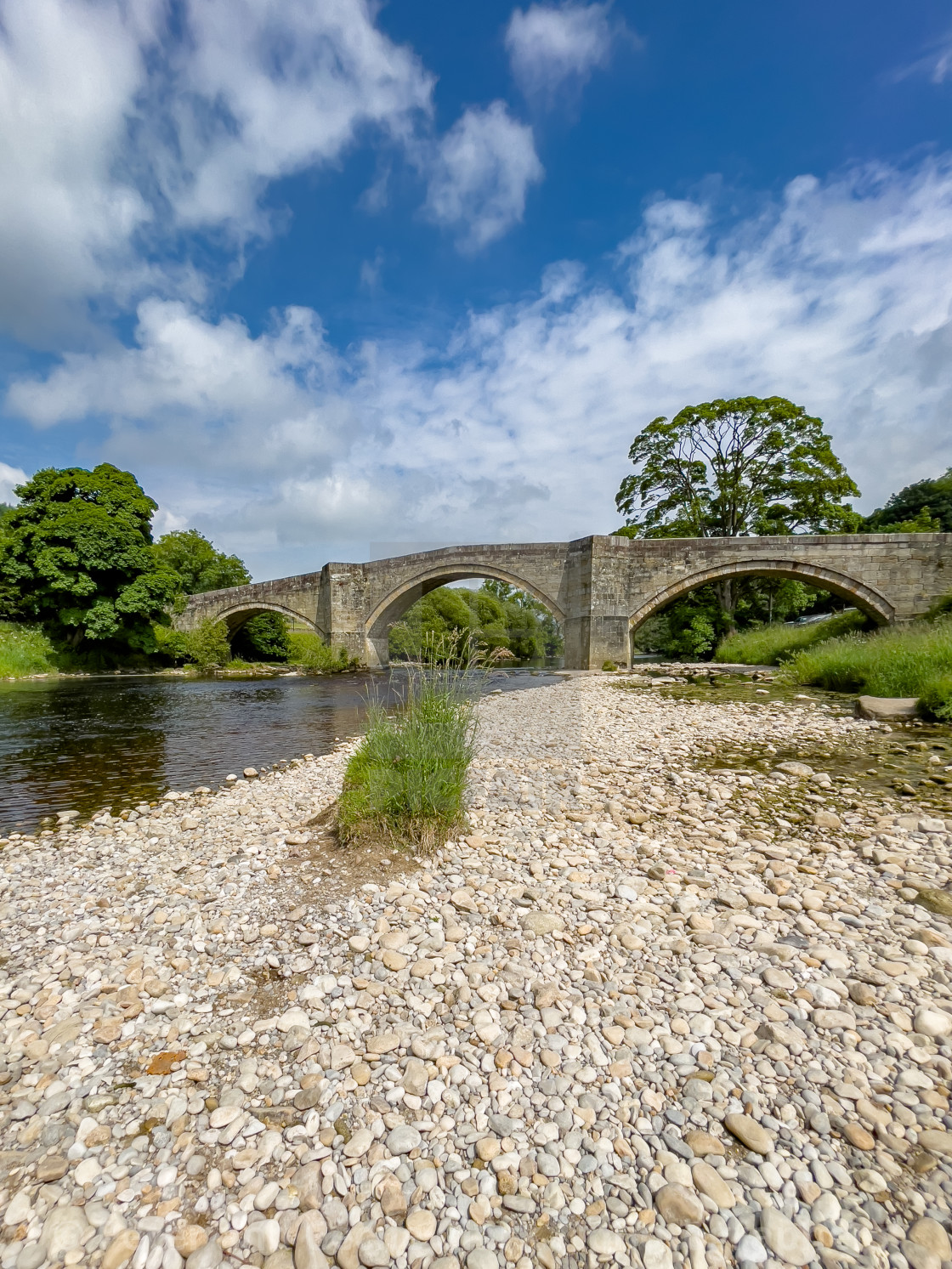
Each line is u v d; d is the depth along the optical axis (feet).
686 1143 6.16
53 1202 5.64
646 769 23.00
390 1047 7.75
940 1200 5.37
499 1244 5.22
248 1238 5.30
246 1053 7.79
